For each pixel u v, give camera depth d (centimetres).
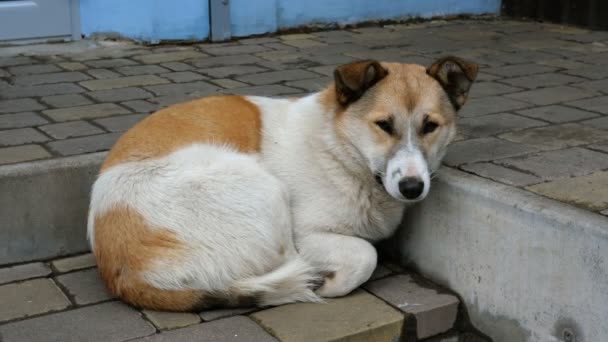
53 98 322
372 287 270
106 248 256
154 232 254
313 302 262
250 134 268
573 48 395
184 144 262
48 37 385
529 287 257
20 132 295
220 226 255
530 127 298
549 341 256
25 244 275
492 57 373
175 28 401
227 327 253
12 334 252
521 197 258
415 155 256
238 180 258
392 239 280
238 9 415
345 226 266
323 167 264
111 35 396
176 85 335
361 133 260
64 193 276
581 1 454
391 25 466
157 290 254
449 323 266
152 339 250
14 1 371
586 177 268
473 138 291
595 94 325
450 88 265
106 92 328
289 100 276
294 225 265
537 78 343
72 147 286
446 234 269
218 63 361
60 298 262
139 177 258
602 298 247
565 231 251
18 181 272
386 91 260
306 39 421
